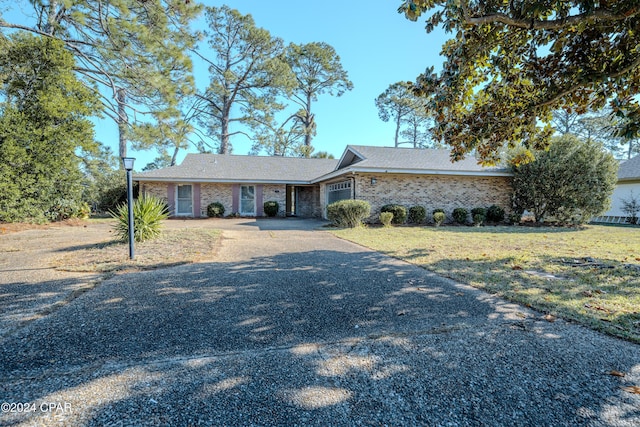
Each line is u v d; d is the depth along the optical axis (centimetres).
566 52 471
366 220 1360
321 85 3416
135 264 535
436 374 223
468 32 467
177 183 1788
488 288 421
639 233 1060
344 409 187
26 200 1137
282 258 615
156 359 241
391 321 316
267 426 172
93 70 1415
